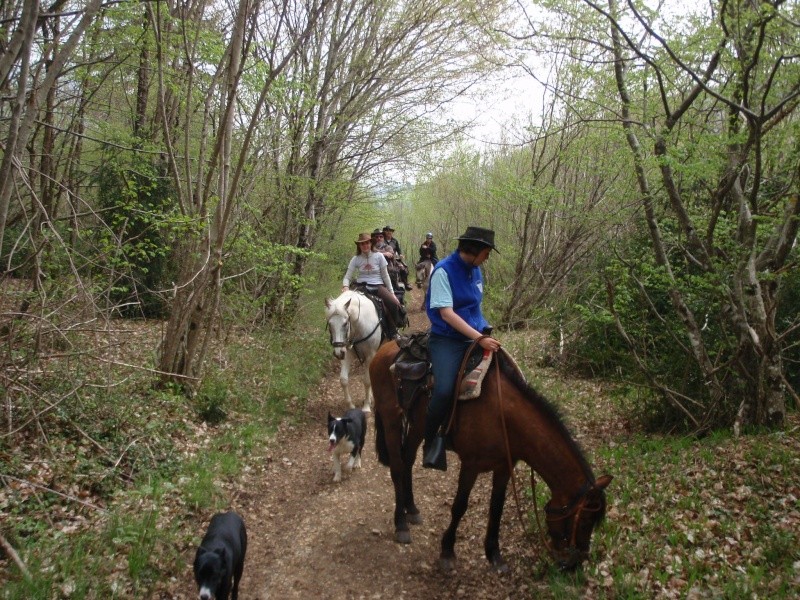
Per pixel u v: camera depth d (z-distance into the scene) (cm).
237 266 1195
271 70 920
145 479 633
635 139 779
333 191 1489
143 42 899
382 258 1079
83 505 559
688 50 674
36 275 629
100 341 782
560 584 445
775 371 686
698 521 521
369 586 498
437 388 502
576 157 1062
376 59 1524
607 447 749
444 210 2953
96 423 689
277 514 636
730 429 721
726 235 749
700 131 741
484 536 566
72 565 454
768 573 437
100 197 1228
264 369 1098
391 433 587
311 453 823
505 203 1773
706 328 801
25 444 620
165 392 855
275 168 1313
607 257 1072
